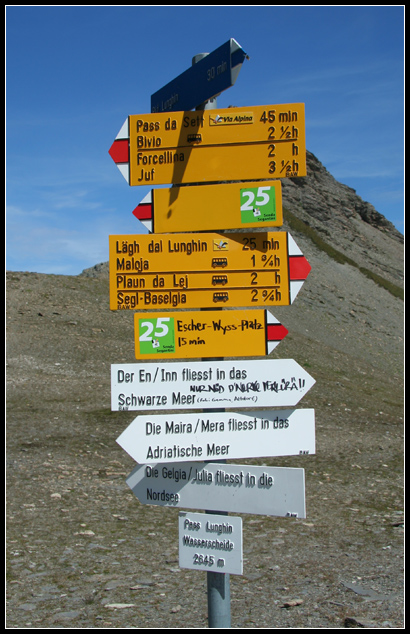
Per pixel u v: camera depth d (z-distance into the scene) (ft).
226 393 11.30
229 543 11.09
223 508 11.23
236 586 18.79
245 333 11.41
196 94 11.58
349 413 65.46
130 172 11.78
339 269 213.46
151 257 11.48
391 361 144.66
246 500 11.07
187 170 11.57
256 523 26.58
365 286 204.85
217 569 11.18
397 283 236.43
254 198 11.34
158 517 26.91
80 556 21.42
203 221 11.44
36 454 39.01
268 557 21.71
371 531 25.11
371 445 48.70
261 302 11.41
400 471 38.65
